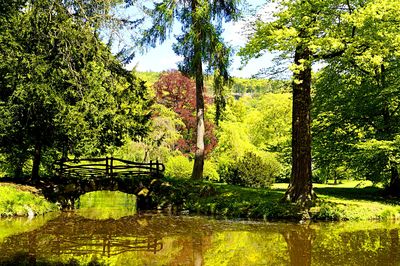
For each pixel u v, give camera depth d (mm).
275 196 16750
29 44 14883
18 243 10406
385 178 19359
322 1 12508
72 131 16172
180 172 26625
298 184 14945
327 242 10852
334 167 21328
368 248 10078
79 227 13164
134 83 18594
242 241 11016
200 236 11773
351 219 14320
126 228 13102
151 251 9852
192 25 19719
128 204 20641
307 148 14914
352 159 19625
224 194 17750
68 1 13945
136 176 18984
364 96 18844
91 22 14062
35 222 13852
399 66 17906
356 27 12742
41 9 13852
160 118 29125
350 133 20109
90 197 24375
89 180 18422
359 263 8570
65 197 17891
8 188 15539
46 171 23031
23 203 15078
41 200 16250
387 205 16062
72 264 8477
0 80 14906
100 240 11172
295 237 11539
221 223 14047
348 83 18578
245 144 32906
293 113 15188
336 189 24594
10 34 14250
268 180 24641
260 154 33031
